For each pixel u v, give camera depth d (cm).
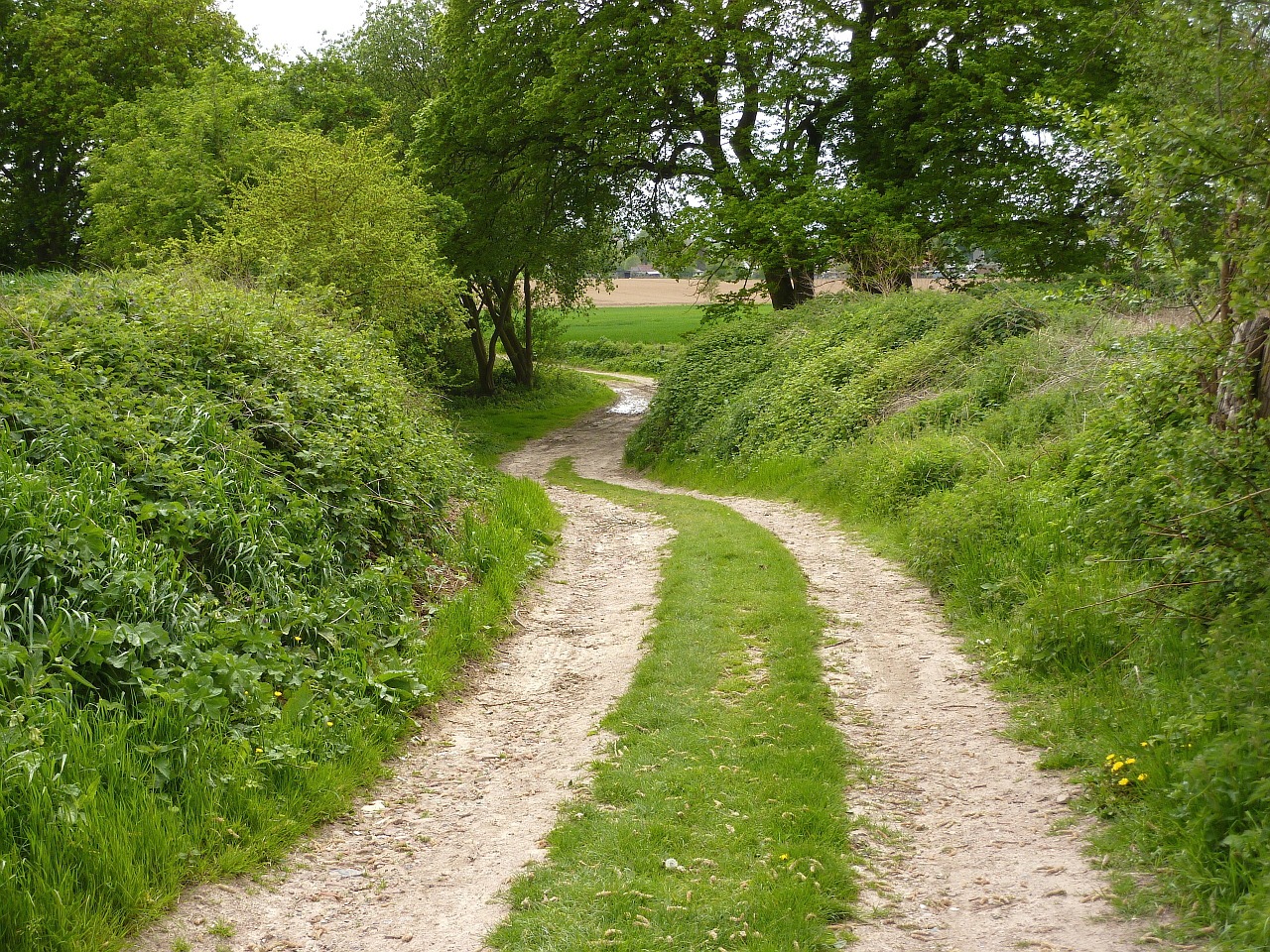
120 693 519
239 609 635
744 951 375
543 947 390
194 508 677
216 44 3497
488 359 4216
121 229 2252
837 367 1861
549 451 2891
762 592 946
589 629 899
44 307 836
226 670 564
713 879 433
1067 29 2056
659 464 2267
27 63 3244
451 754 625
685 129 2681
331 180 1738
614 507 1644
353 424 955
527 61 2683
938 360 1625
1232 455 544
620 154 2603
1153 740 496
